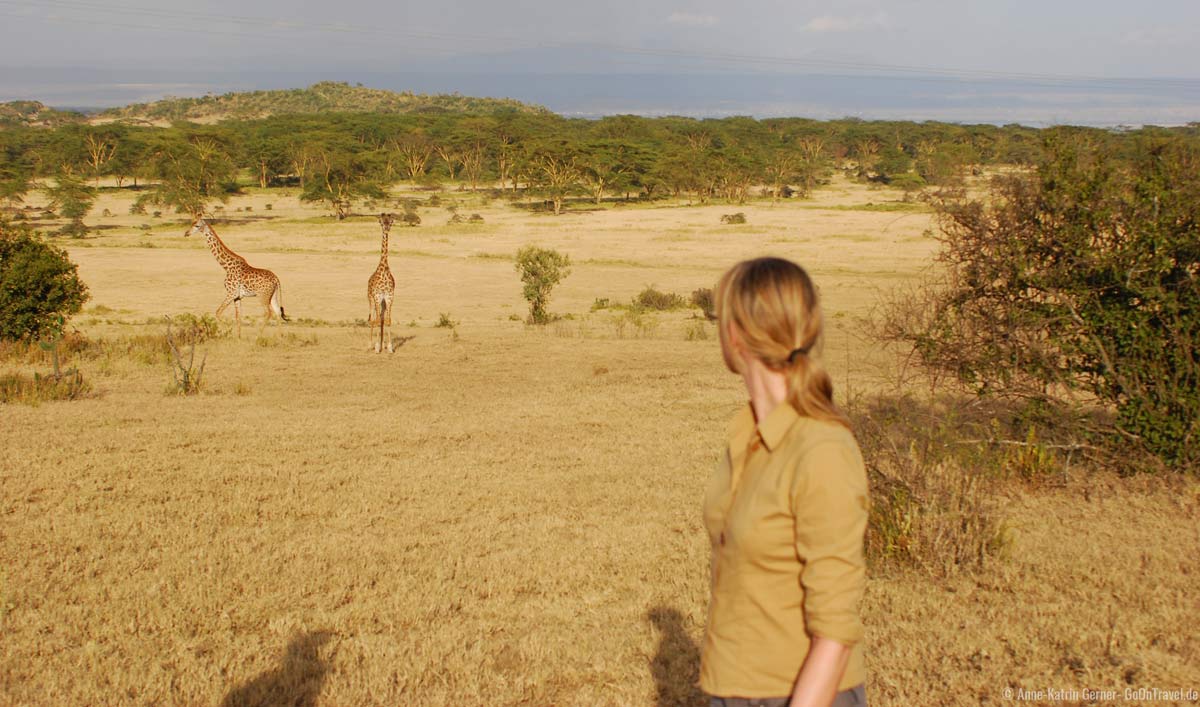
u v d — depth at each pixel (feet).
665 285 133.39
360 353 62.54
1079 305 25.02
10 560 19.51
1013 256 25.58
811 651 5.93
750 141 443.32
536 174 310.24
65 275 59.67
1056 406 25.80
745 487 6.38
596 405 42.11
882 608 16.40
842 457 5.98
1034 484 23.72
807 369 6.15
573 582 18.37
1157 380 23.93
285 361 57.93
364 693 13.64
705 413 40.11
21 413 37.88
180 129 402.31
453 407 41.70
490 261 166.81
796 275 6.36
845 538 5.89
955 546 18.44
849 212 267.80
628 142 347.97
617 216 273.75
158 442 32.35
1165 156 25.02
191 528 22.09
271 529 22.27
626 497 25.66
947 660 14.05
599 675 14.16
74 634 15.70
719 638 6.50
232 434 34.22
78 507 23.90
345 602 17.51
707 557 20.02
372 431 35.35
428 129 463.01
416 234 221.46
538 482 27.43
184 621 16.34
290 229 237.66
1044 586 16.98
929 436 21.97
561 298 120.88
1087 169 25.09
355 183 286.05
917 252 165.48
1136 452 24.45
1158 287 23.35
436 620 16.43
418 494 25.94
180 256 172.24
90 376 50.08
